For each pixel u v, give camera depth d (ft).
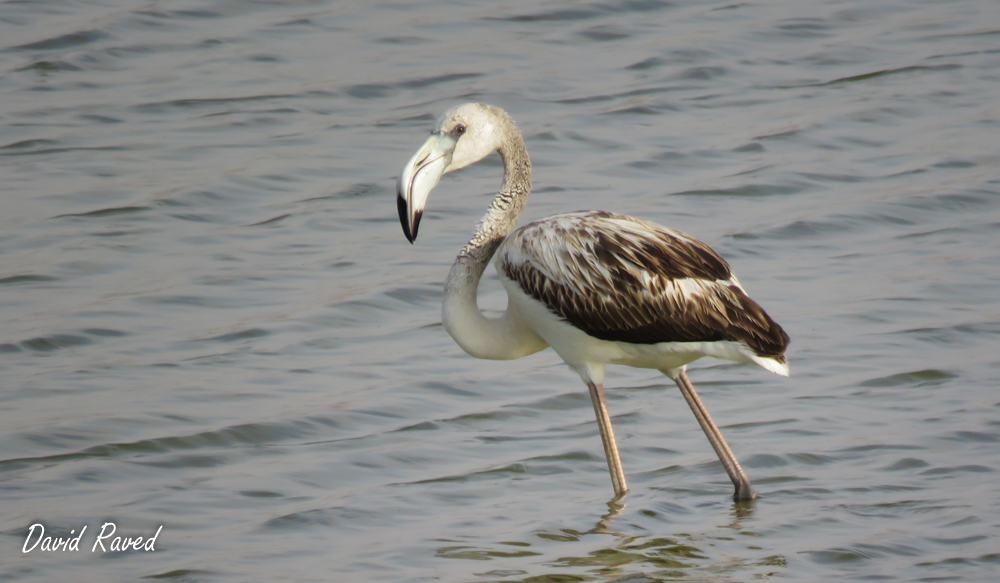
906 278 46.32
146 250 49.80
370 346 41.93
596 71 72.54
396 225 53.01
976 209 53.57
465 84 69.77
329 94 68.39
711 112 66.59
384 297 45.75
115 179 57.00
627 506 29.63
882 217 52.85
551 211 53.31
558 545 27.43
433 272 48.01
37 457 33.14
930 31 79.77
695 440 34.32
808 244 50.26
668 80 71.00
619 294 28.37
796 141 62.13
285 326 43.16
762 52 75.97
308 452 33.78
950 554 26.11
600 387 30.12
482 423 35.99
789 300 44.55
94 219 52.75
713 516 28.89
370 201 55.26
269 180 57.21
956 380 37.24
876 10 84.12
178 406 36.65
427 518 29.32
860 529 27.71
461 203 55.83
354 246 50.67
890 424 34.27
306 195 55.83
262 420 35.70
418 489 31.22
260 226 52.65
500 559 26.68
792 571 25.59
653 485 31.17
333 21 79.71
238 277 47.37
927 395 36.24
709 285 28.25
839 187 56.49
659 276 28.17
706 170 58.75
